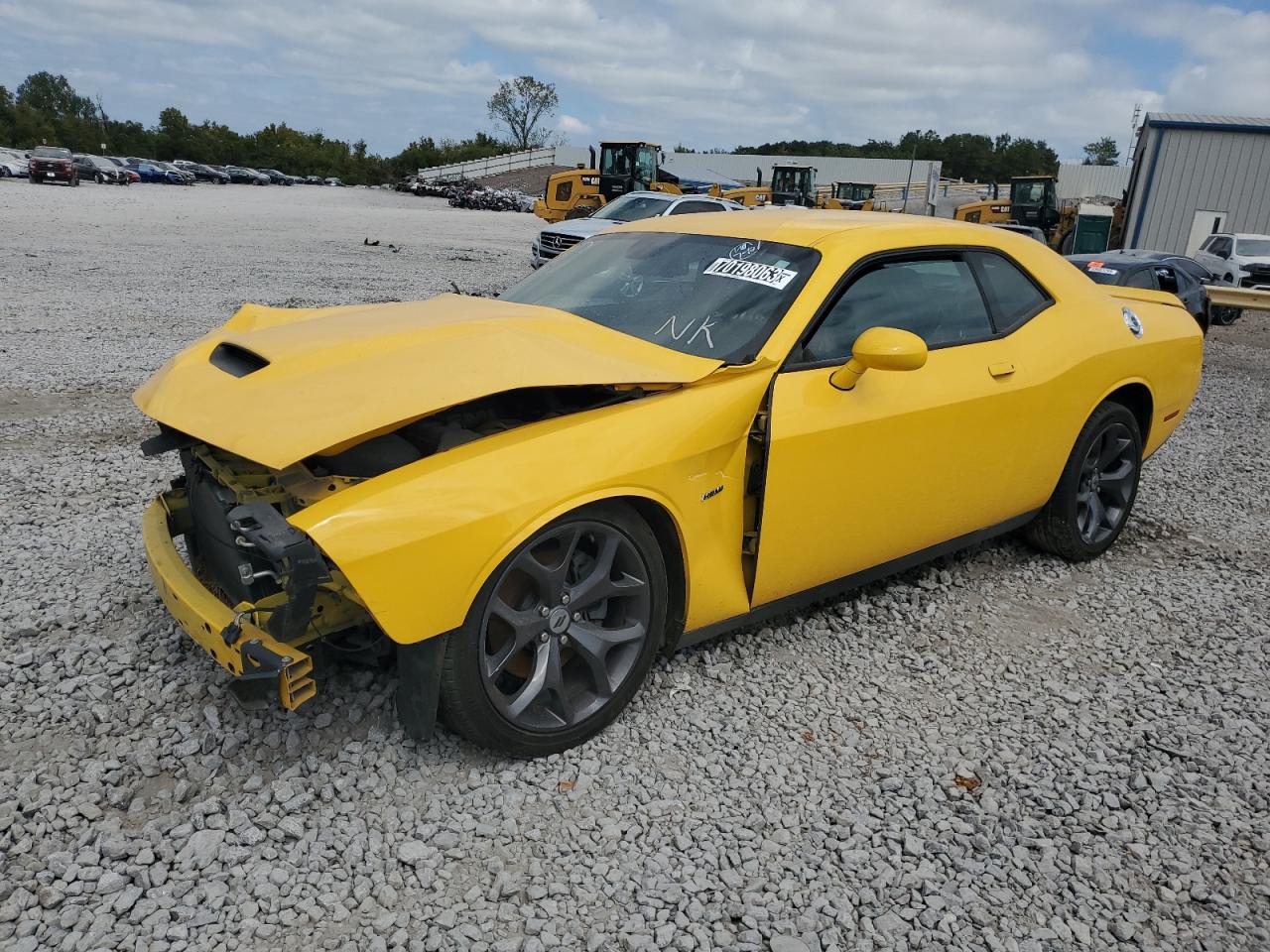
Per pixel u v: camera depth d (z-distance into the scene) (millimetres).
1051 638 3854
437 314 3270
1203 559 4797
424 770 2736
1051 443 4109
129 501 4832
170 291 12852
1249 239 20266
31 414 6574
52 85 151750
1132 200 31406
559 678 2777
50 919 2148
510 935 2199
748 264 3488
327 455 2648
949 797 2795
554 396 3021
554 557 2727
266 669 2373
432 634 2434
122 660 3207
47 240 18594
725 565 3137
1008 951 2238
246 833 2430
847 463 3285
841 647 3660
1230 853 2617
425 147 92938
